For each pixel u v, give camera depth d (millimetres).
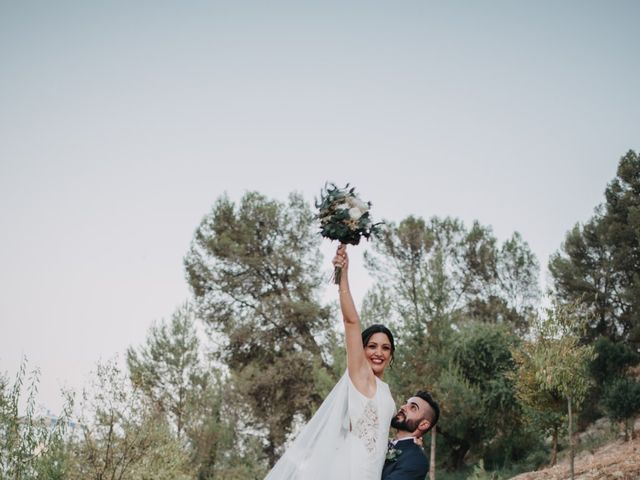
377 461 4262
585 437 23953
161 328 28562
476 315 35781
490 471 24672
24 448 12594
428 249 33844
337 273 4438
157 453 16094
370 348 4699
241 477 27094
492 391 24938
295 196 36594
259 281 35469
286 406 31969
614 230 31531
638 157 33219
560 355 16625
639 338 28484
